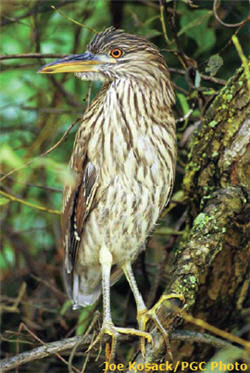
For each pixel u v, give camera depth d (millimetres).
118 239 7812
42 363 9055
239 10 9367
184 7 9070
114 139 7402
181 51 8414
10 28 10383
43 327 9383
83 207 7746
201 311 7988
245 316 8336
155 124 7520
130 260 8094
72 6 10078
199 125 8234
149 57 7609
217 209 7348
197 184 7969
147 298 9000
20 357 7184
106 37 7727
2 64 9922
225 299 7949
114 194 7535
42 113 10328
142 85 7512
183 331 7434
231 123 7512
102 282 7711
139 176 7492
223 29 9438
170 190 7895
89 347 7305
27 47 10453
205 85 9305
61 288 10047
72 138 9938
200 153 7863
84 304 8516
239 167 7531
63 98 10219
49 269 10008
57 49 10461
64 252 8352
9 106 10305
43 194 10227
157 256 9883
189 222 8383
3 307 9109
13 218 10203
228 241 7602
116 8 9953
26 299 9703
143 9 9930
